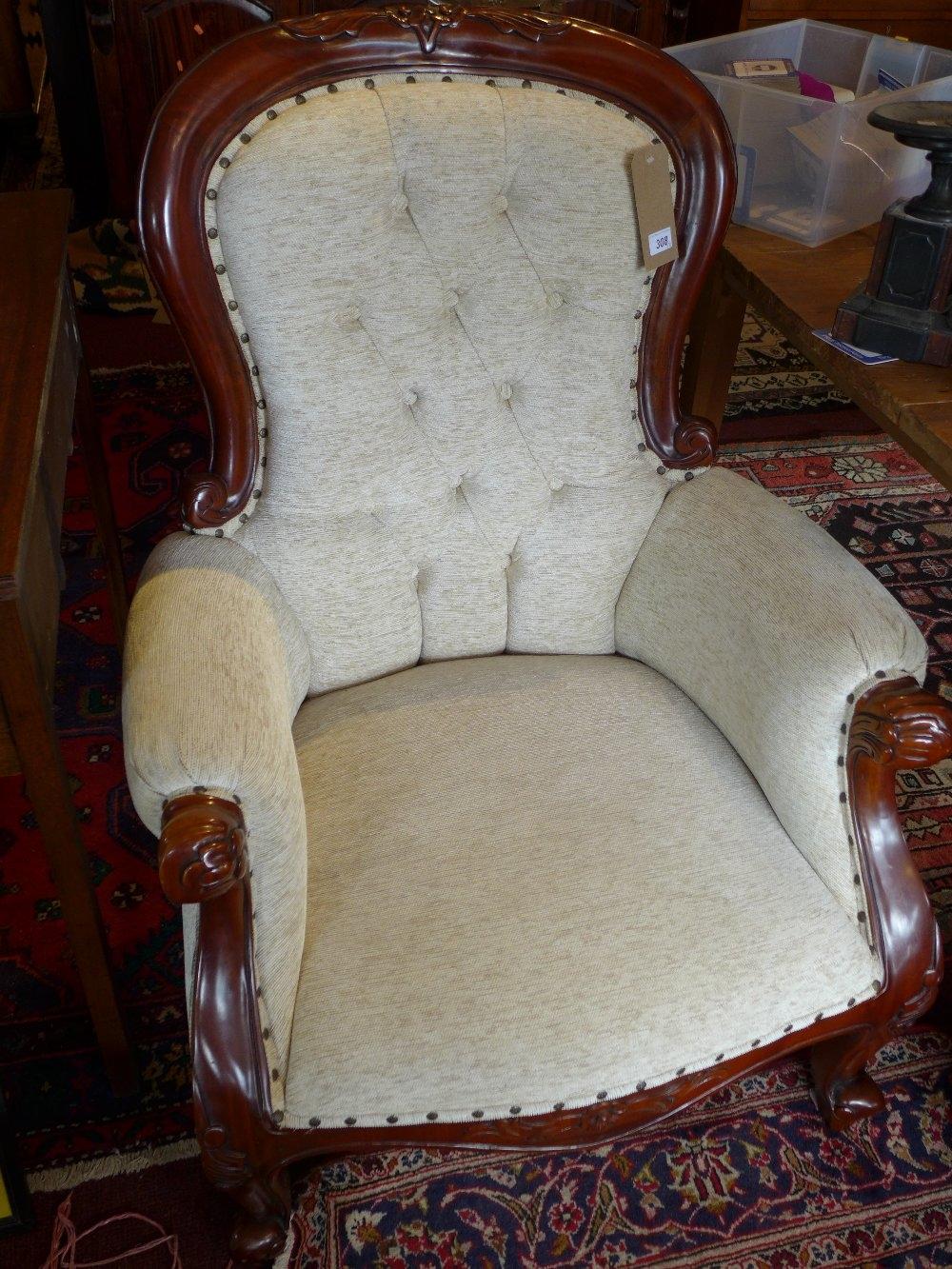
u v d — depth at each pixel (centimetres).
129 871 176
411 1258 132
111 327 328
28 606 104
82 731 200
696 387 210
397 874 118
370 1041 106
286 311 121
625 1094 108
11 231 161
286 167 114
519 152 122
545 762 132
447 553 144
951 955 166
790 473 272
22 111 442
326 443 129
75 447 274
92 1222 134
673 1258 132
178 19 314
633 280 132
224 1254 132
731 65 199
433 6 118
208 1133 107
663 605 146
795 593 127
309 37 114
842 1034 128
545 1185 139
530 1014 107
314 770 132
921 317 149
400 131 117
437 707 139
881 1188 139
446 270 127
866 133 178
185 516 131
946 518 259
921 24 333
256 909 105
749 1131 145
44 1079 149
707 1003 111
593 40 122
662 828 124
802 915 118
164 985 160
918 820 188
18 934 166
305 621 139
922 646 119
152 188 112
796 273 177
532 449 141
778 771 124
